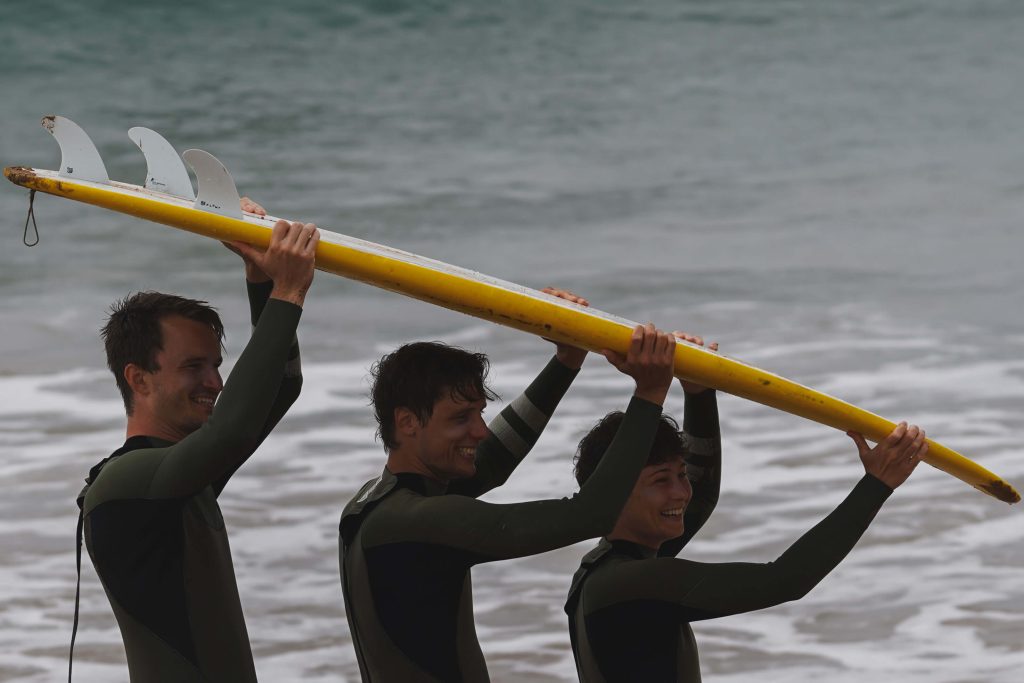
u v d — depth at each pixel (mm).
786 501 25547
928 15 105250
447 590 9398
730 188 60000
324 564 22938
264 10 90562
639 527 10133
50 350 35344
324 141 67062
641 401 9070
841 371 33906
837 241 49844
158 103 72875
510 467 11039
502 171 62500
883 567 22812
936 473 26703
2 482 26328
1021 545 23500
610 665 9758
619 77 84312
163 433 9930
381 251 9156
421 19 93250
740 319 38938
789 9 104562
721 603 9406
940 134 72500
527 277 44219
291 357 10711
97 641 20344
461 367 9680
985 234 50750
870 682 18906
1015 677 19016
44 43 81312
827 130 73438
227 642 9922
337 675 19328
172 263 44875
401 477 9727
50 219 50375
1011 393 31938
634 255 47500
